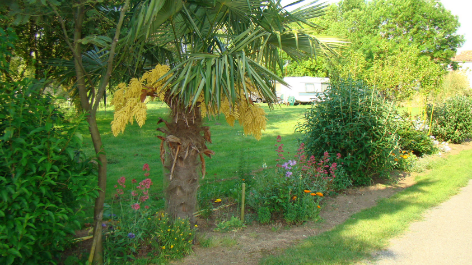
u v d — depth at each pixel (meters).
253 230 4.24
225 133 12.25
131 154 8.46
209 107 3.31
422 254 3.59
